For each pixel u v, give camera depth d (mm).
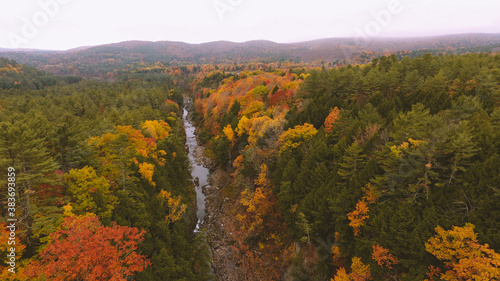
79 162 39719
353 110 58719
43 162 29062
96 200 33562
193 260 42281
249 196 54375
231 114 102188
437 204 28922
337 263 35156
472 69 63812
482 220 25328
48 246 21906
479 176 27312
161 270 33500
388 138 40188
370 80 69062
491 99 47719
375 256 28688
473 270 21500
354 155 37938
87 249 20641
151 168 48750
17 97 130625
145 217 38000
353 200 35656
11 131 27047
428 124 33812
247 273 44125
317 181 42531
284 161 51969
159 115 109125
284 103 90562
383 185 33031
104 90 177000
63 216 28750
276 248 46375
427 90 60656
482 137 31031
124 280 20125
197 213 61156
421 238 26844
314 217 40062
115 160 41812
